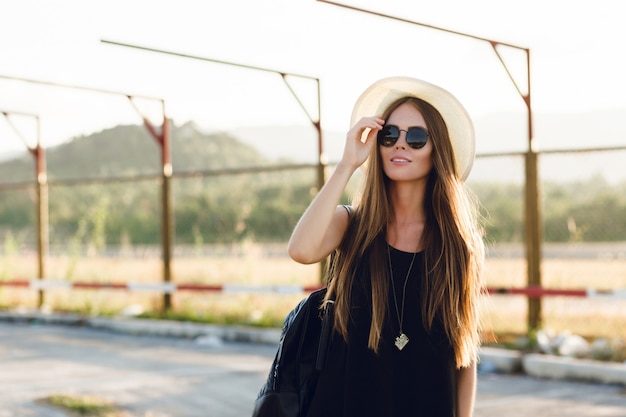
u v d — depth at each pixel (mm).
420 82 2723
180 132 85688
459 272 2674
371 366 2590
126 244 24312
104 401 8219
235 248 17109
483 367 10008
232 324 13617
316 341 2699
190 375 9836
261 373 9969
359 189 2822
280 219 46844
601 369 9164
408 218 2729
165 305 14852
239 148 86938
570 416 7590
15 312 16359
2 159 86000
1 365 10641
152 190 57469
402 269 2650
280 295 14727
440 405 2596
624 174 44812
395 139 2691
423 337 2607
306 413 2666
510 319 12766
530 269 10797
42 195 16578
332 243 2719
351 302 2623
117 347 12430
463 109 2742
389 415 2574
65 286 15977
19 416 7633
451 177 2705
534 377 9648
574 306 13008
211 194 55156
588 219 44062
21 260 25203
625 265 21062
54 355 11562
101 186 58094
